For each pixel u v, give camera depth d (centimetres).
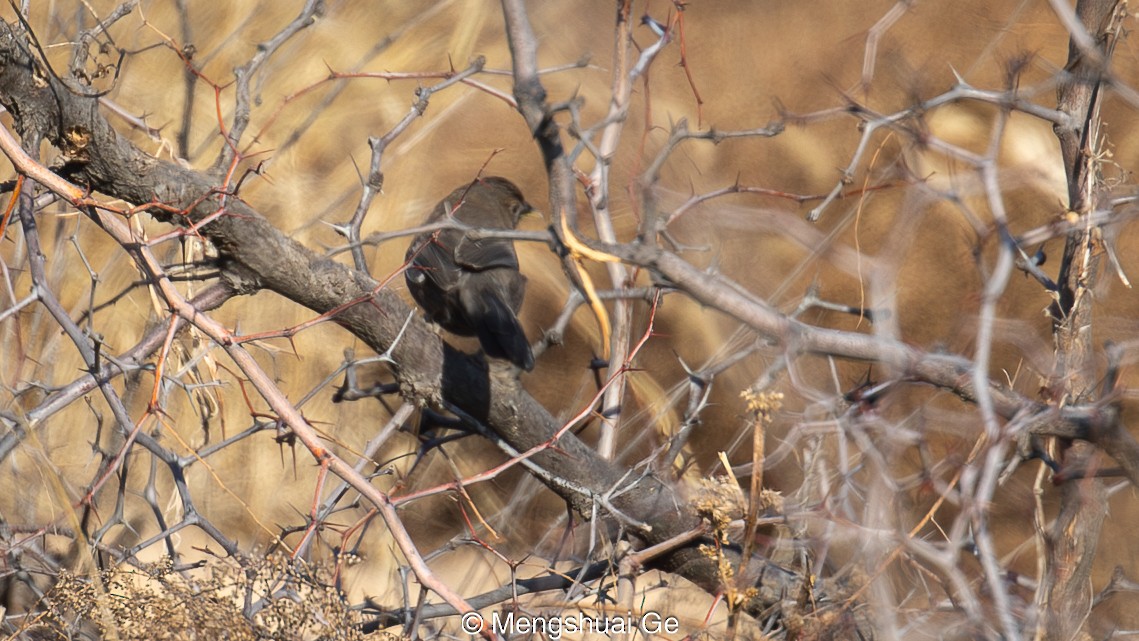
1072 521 695
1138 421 820
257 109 1205
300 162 1202
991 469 589
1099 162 714
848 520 681
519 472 1132
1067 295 712
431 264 893
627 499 753
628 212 1173
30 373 1034
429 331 726
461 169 1276
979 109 1131
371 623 761
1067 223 663
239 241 658
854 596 620
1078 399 698
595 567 773
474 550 1038
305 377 1133
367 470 1078
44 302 726
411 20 1310
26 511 963
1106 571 930
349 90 1251
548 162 570
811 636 630
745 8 1339
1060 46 1191
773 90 1274
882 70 1223
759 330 595
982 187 762
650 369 1148
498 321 761
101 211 591
